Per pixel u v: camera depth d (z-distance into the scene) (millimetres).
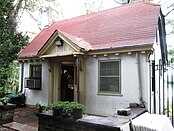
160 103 9219
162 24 9586
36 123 7082
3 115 6961
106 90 8062
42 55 9445
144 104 6969
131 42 7488
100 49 7938
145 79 7082
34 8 16578
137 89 7215
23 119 7770
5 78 8141
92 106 8359
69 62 9938
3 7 7176
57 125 5078
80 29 10930
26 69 11367
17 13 14016
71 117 4891
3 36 7520
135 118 4938
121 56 7699
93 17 11961
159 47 9828
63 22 13859
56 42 8836
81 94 8523
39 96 10469
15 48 7766
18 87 12422
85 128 4504
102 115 8031
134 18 9250
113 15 10766
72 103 5137
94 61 8430
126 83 7520
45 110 5805
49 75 9945
